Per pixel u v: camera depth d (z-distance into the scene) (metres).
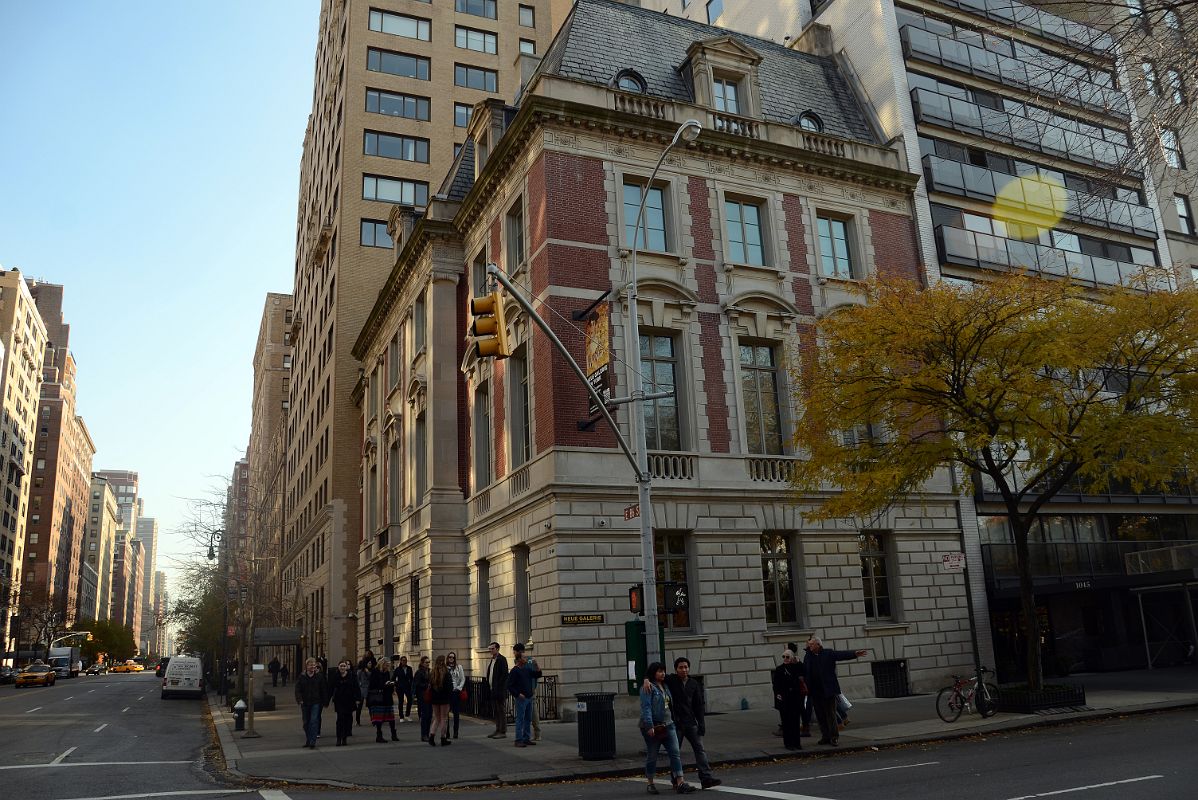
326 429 52.88
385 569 36.06
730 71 27.47
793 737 15.54
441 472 29.09
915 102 30.16
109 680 81.62
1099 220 33.50
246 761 16.47
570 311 22.67
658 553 22.38
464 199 29.53
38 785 14.05
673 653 21.61
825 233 27.69
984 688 18.53
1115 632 30.45
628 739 17.34
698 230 25.05
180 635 79.31
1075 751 13.62
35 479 138.00
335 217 54.25
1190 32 9.35
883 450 20.66
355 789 13.45
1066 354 18.55
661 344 24.06
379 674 19.36
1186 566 28.73
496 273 14.98
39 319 128.62
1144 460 20.16
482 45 57.97
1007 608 27.91
